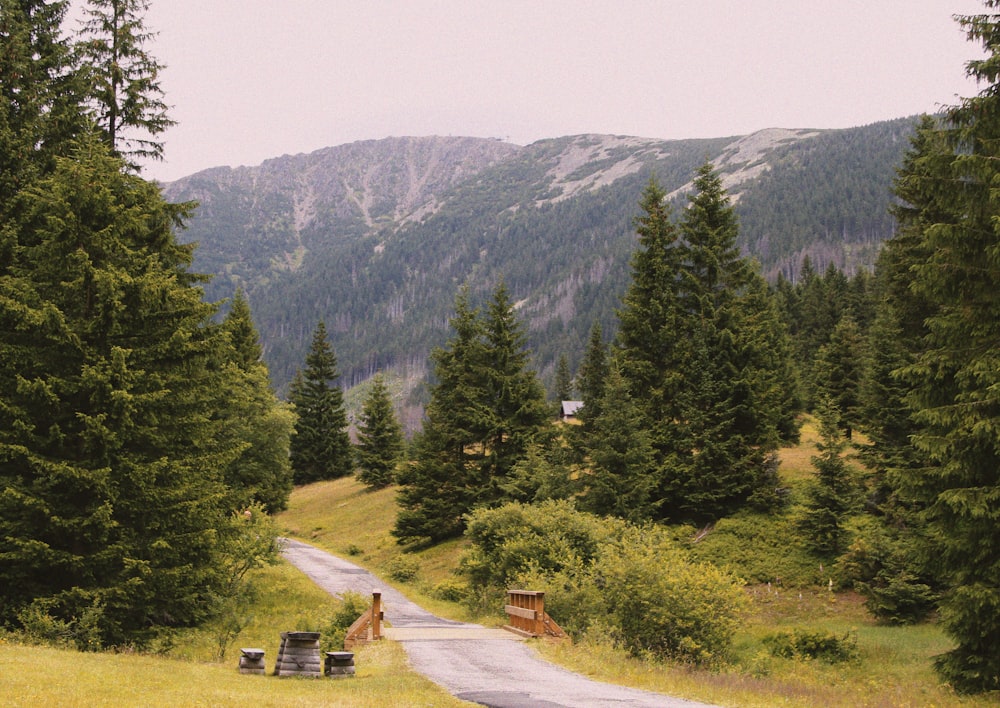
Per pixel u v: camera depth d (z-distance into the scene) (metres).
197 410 23.09
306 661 15.16
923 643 25.69
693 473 40.66
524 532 31.64
